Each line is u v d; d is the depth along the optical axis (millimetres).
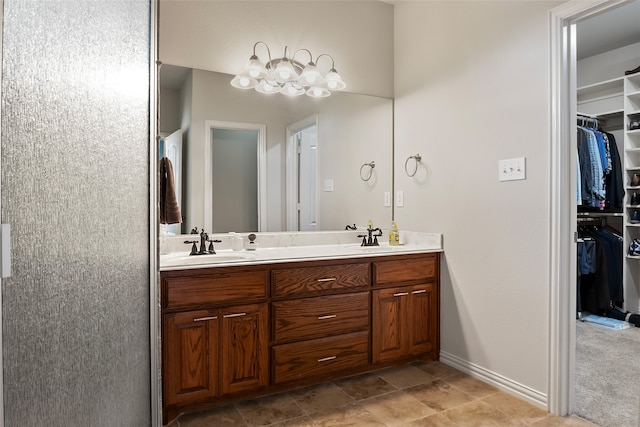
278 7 2631
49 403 568
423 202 2764
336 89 2691
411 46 2879
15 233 483
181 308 1885
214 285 1947
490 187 2285
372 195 2967
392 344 2443
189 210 2398
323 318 2225
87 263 699
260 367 2062
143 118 1058
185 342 1891
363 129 2930
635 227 3717
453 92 2527
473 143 2387
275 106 2643
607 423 1868
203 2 2418
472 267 2400
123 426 892
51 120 566
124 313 904
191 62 2391
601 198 3486
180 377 1882
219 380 1966
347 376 2398
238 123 2531
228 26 2484
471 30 2406
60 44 589
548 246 1978
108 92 790
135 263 989
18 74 482
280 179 2666
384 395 2168
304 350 2174
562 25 1937
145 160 1081
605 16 3137
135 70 975
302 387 2271
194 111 2402
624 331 3264
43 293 552
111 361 818
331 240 2834
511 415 1948
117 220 855
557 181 1936
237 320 2006
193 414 1979
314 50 2756
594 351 2811
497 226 2244
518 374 2133
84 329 689
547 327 1985
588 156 3426
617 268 3605
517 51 2137
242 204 2553
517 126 2133
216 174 2475
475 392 2195
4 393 459
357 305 2326
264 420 1923
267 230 2633
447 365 2572
